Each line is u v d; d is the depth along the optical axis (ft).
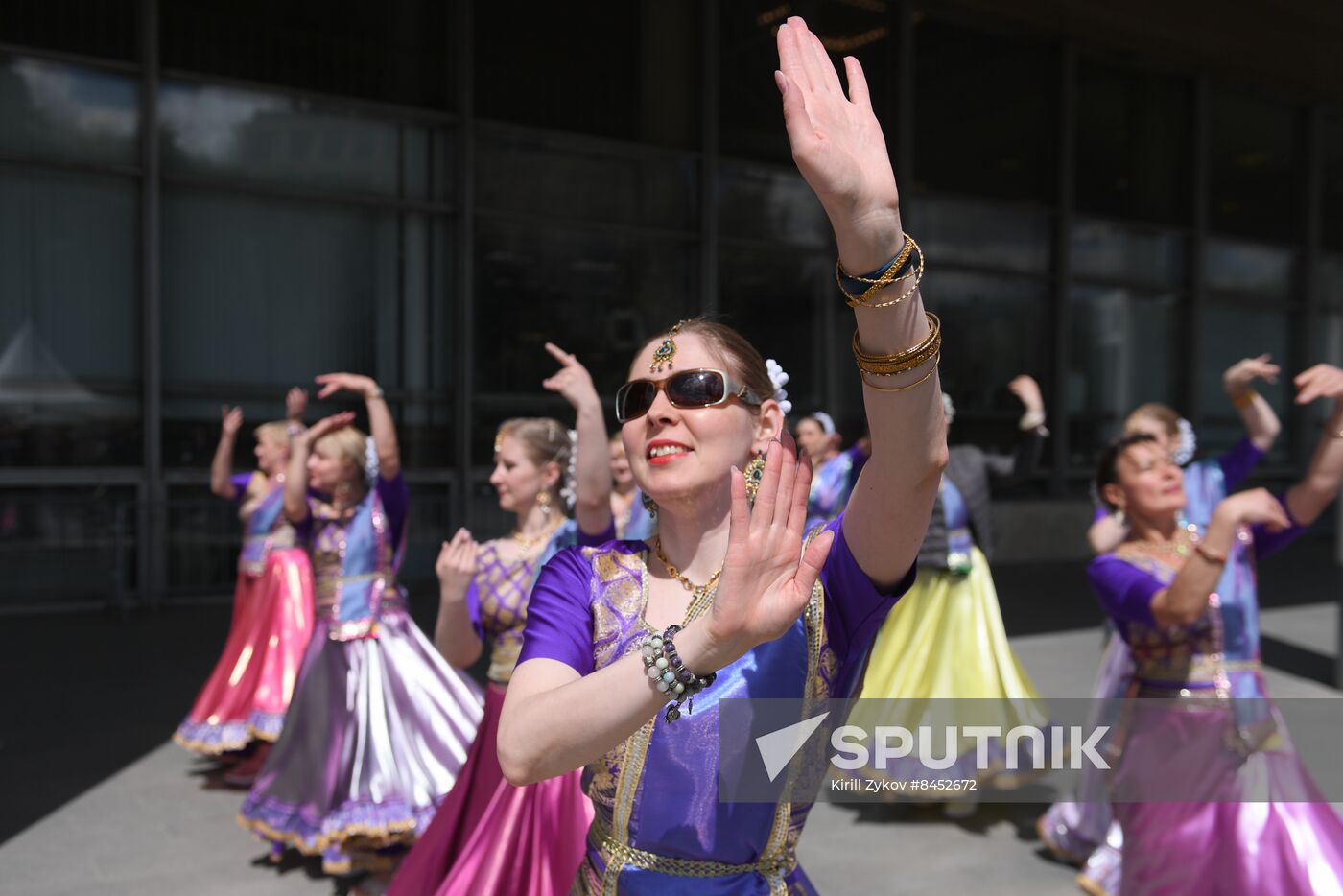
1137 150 54.19
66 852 14.20
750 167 44.55
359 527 13.88
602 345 41.75
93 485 33.94
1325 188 61.41
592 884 5.08
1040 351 51.37
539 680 4.70
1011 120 50.31
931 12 47.70
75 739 19.60
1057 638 29.27
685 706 4.83
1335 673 23.80
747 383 5.08
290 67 36.55
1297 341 60.13
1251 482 57.67
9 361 33.04
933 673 15.88
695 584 5.02
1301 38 51.13
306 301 37.06
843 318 46.32
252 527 19.04
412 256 38.75
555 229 40.81
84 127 33.73
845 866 13.78
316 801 12.98
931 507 4.55
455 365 39.24
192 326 35.32
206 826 15.25
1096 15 48.57
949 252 48.83
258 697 17.35
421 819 12.81
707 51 43.14
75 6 33.42
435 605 33.81
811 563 4.00
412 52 38.50
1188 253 55.72
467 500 38.37
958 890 12.98
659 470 4.97
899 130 46.70
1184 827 9.61
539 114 40.55
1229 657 9.91
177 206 35.06
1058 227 51.31
